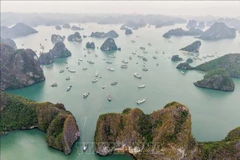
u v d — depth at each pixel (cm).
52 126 14212
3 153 13362
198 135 14525
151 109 18025
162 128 12038
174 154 11319
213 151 11406
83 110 17975
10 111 16338
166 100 19525
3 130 15175
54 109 15200
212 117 16712
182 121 12025
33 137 14675
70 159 12706
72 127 13825
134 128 12825
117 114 13625
